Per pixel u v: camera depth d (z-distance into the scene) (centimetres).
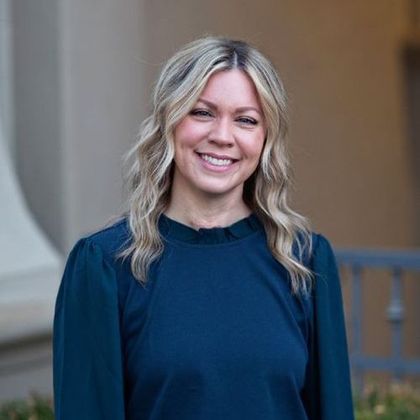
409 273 1223
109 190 892
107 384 368
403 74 1225
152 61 948
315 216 1120
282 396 373
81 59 870
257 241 386
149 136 384
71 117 866
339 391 390
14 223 855
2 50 879
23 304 812
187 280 374
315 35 1124
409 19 1234
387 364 893
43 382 833
